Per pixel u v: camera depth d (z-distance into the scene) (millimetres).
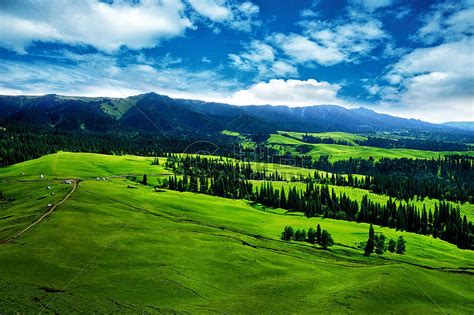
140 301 71375
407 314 79062
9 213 126188
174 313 67750
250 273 97250
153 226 126500
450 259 139250
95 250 95562
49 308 62625
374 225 192250
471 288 100312
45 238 98375
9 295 64750
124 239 107188
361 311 77688
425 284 97062
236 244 120125
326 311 76000
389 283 92750
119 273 84000
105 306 66625
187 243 113750
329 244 139375
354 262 122438
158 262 94500
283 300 81188
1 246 91062
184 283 84125
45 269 79312
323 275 102312
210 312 70250
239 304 75812
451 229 174750
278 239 139125
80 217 121062
